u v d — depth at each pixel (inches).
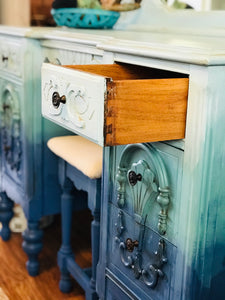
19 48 64.2
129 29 68.9
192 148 33.0
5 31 68.1
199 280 35.6
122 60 39.9
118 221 43.6
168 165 36.4
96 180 54.1
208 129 32.0
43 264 76.7
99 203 55.2
